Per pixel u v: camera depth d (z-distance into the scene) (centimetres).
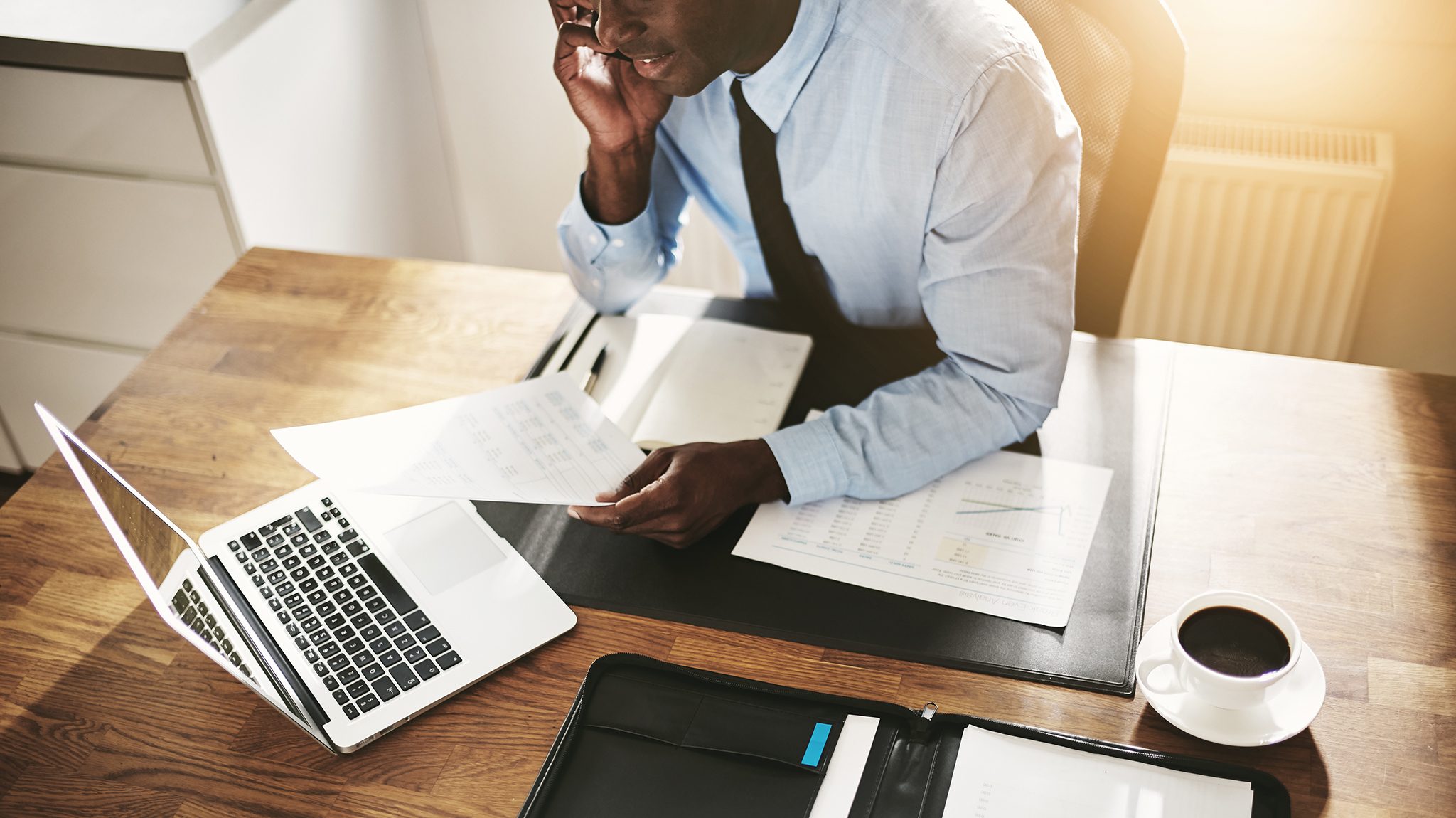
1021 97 99
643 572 96
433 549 99
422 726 86
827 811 77
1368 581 90
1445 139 175
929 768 79
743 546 98
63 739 87
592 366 116
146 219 187
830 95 106
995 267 101
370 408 115
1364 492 98
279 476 108
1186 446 104
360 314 129
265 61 179
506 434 103
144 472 110
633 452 102
